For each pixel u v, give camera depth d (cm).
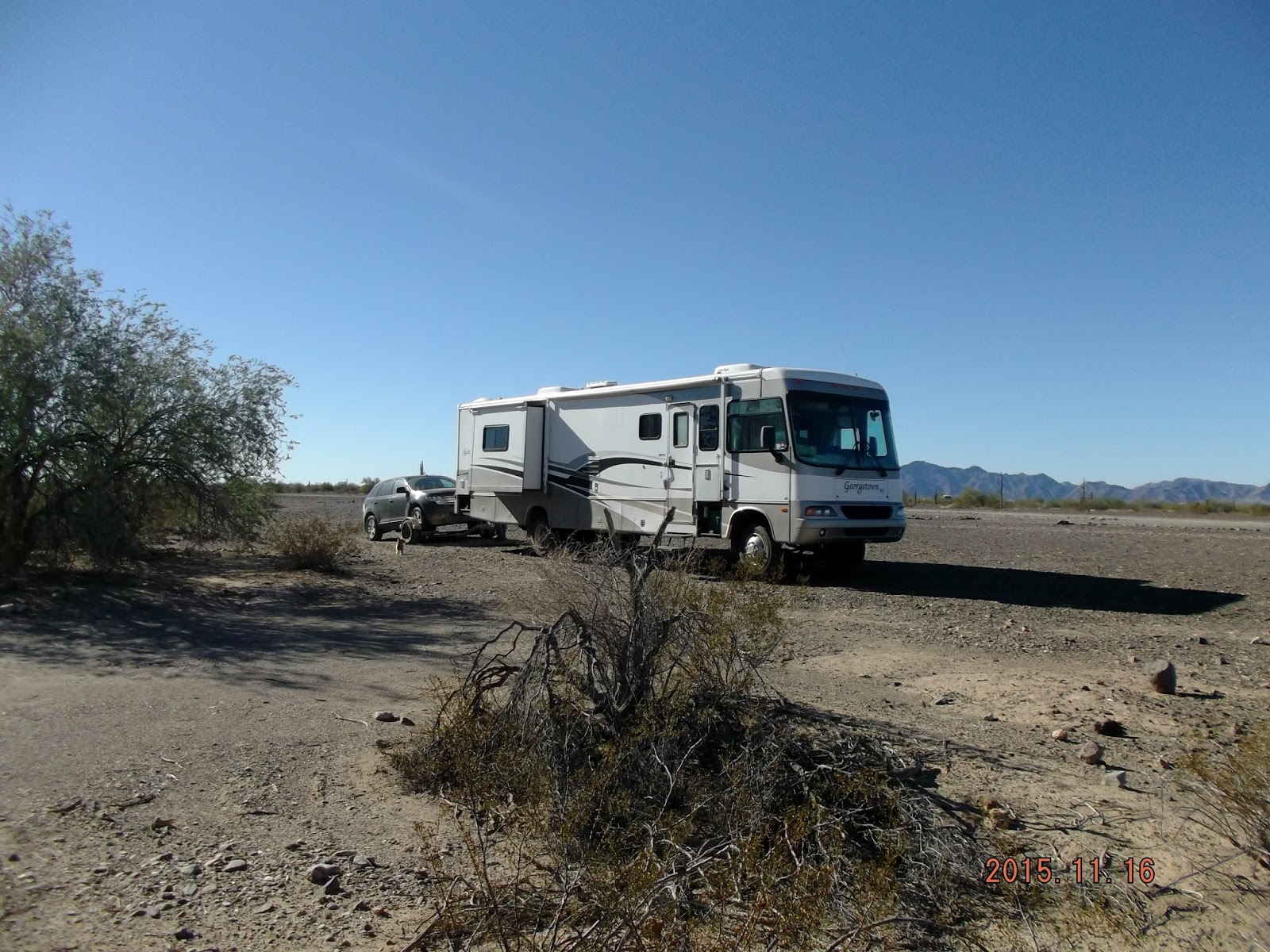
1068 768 627
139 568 1528
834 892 421
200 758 614
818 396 1576
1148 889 455
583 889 414
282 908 420
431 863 441
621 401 1856
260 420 1542
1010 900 446
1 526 1330
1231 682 882
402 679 858
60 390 1331
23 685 795
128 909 412
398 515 2403
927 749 653
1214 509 5028
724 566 764
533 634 1081
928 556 2092
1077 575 1717
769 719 570
